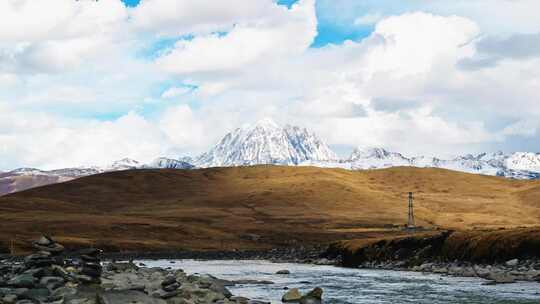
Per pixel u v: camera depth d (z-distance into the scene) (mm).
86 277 42031
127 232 189750
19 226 184500
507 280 63031
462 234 86688
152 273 58594
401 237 98000
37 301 33219
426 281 66625
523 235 75938
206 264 112688
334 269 92875
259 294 54781
